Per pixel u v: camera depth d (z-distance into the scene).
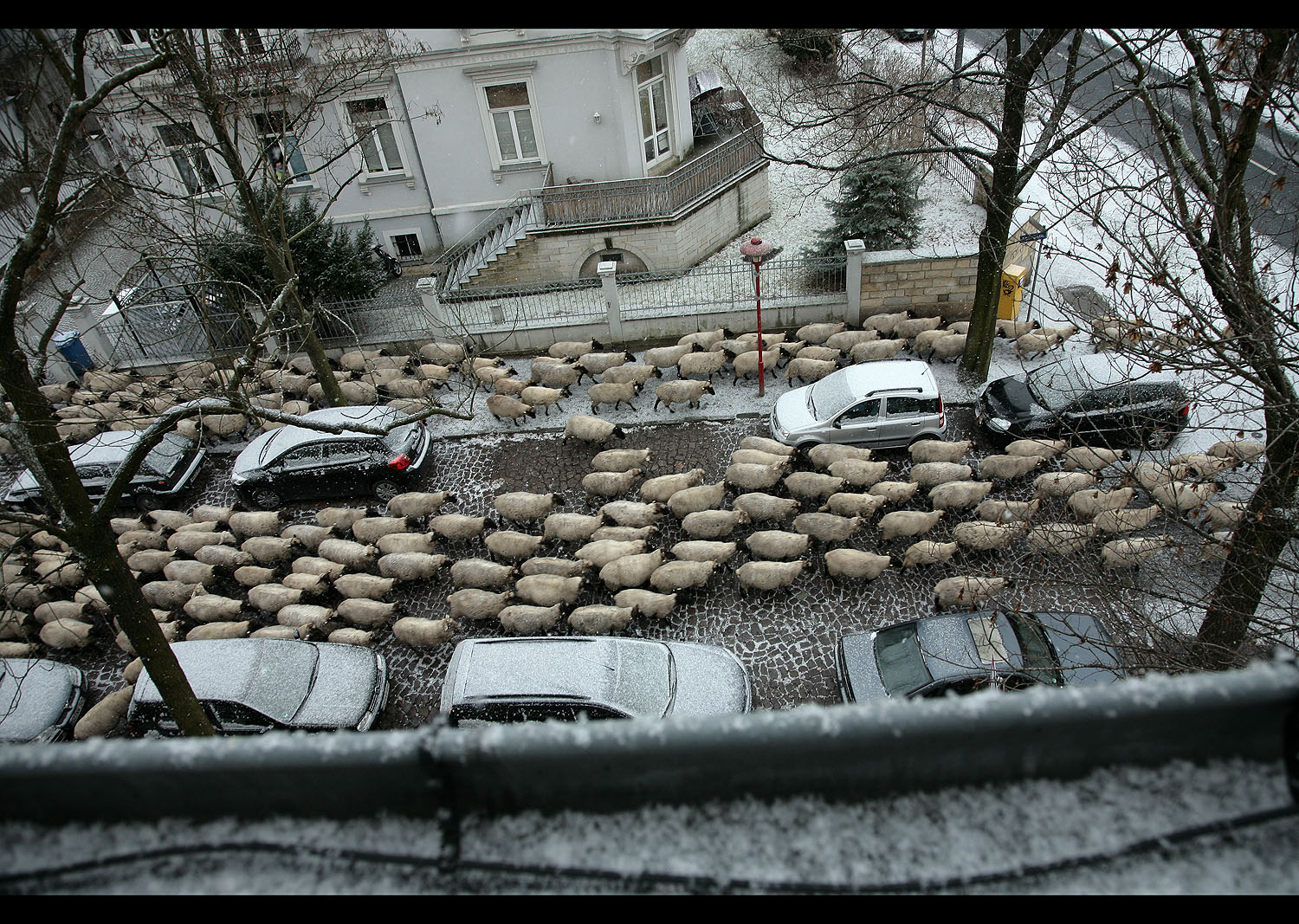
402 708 13.35
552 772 2.36
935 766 2.38
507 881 2.33
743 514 14.89
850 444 16.73
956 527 14.30
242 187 16.06
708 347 19.94
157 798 2.45
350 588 14.58
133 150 21.84
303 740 2.38
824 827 2.37
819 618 13.83
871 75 17.95
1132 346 9.59
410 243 26.17
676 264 23.72
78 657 15.29
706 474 17.17
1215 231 9.12
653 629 13.90
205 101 14.87
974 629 11.79
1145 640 10.34
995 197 16.19
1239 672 2.33
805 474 15.56
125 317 19.58
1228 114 10.45
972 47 32.16
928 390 16.27
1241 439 14.34
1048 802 2.37
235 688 12.23
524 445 18.70
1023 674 11.06
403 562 14.97
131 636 10.60
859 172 20.92
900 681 11.62
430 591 15.30
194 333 22.52
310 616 14.20
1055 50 25.81
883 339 19.80
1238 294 8.48
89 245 26.53
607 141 23.67
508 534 15.20
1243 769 2.36
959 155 16.06
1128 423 15.16
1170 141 9.52
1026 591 13.66
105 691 14.59
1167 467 10.99
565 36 21.77
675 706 11.72
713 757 2.33
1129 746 2.36
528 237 23.44
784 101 21.02
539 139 23.69
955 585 13.06
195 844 2.44
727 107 26.48
